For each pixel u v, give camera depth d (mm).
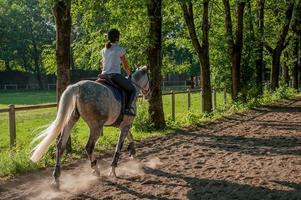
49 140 8914
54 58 14984
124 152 13266
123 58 9914
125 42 18188
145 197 8477
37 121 24891
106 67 9805
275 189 8953
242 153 13039
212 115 22859
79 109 9078
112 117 9531
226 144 14781
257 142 15117
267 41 36906
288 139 15688
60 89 12727
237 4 27578
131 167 11164
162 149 13852
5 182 9625
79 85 9172
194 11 27609
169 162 11781
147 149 13852
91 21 17547
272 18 37188
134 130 17844
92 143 9445
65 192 8828
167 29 21672
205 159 12164
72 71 81875
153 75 18156
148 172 10586
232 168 10945
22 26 87812
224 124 20438
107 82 9695
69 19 12703
